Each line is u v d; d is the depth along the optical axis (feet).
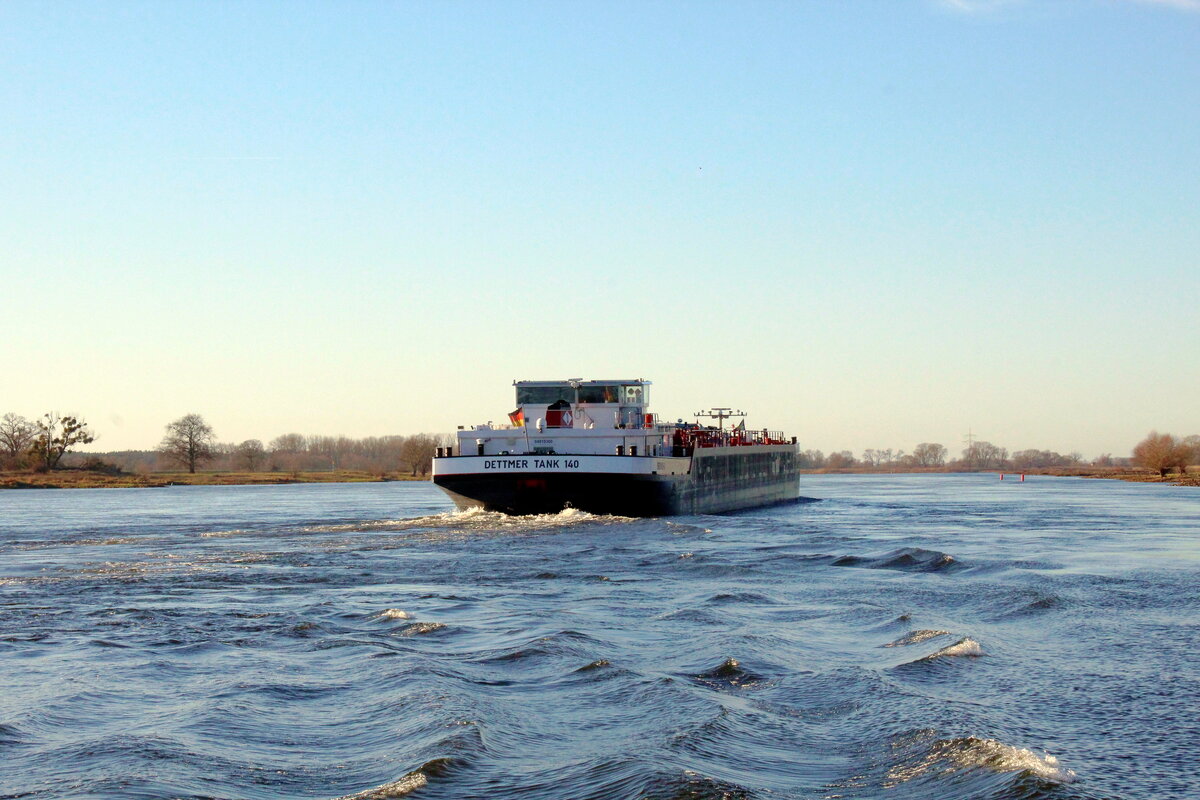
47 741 64.18
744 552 169.17
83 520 273.95
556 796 53.01
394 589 129.39
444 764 57.11
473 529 208.54
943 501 394.11
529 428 236.02
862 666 82.48
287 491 554.46
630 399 242.99
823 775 57.36
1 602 118.73
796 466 401.29
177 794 54.65
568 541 186.70
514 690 76.07
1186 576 137.49
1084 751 61.00
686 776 54.49
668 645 91.71
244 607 114.52
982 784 54.39
